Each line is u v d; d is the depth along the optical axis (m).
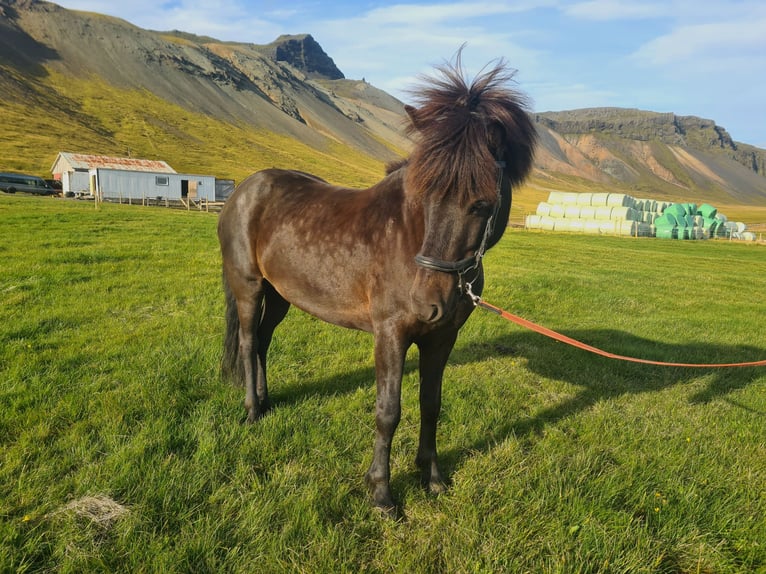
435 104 2.67
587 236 33.78
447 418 4.10
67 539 2.46
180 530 2.59
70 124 77.25
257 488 2.94
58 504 2.74
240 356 4.27
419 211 2.65
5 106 74.19
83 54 113.06
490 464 3.38
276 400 4.30
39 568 2.32
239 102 132.25
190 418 3.75
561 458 3.48
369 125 182.12
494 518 2.81
